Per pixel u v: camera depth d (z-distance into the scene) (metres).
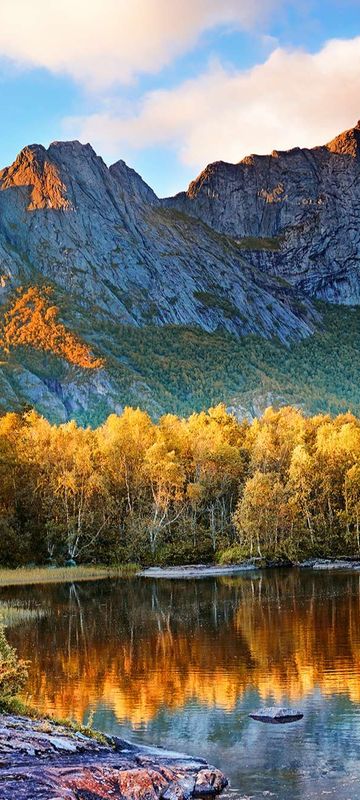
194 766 22.25
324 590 68.69
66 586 80.12
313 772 22.58
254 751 24.50
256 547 104.50
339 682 32.94
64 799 17.62
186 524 110.38
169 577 89.88
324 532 111.06
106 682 34.16
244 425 150.50
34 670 36.97
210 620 52.28
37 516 105.88
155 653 40.69
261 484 105.12
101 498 107.81
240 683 33.38
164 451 111.25
